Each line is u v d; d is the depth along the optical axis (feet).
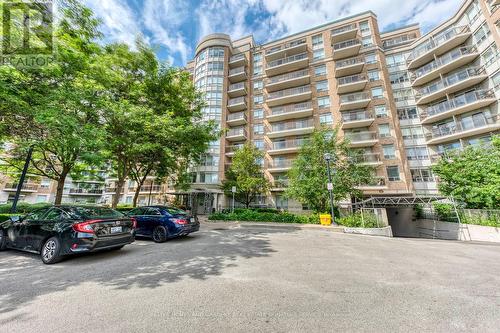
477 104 68.33
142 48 40.68
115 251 21.90
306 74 100.78
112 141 36.52
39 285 12.82
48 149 37.65
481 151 53.21
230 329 8.32
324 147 56.03
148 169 53.42
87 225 17.76
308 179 53.57
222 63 116.06
